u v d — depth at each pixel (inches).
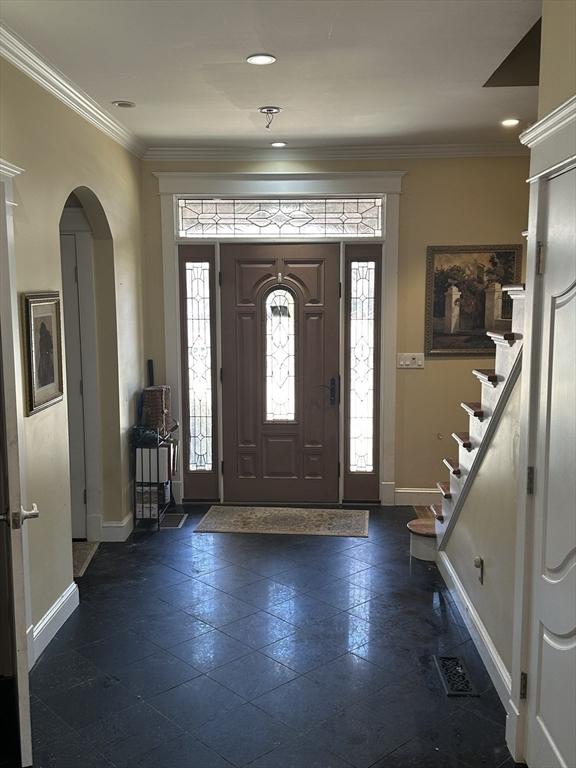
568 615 85.2
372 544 187.2
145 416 201.5
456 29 113.9
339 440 219.5
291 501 223.3
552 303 90.9
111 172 178.5
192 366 220.1
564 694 86.6
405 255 210.8
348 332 216.1
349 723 109.0
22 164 123.1
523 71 136.9
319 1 102.9
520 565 100.2
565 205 86.2
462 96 152.5
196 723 108.9
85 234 179.5
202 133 187.6
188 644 133.4
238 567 171.6
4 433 99.3
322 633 137.8
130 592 157.1
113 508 189.8
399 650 131.3
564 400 86.7
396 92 149.3
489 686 119.2
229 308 216.2
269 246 213.3
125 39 117.3
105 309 183.2
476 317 212.1
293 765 99.3
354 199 212.1
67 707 113.1
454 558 155.9
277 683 120.0
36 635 127.6
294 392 219.1
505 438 116.2
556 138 86.7
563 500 87.0
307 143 200.4
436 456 217.9
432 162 206.7
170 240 212.8
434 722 109.3
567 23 83.5
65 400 145.6
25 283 124.9
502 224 208.1
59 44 119.3
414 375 215.2
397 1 103.0
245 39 117.6
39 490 130.5
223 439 221.3
